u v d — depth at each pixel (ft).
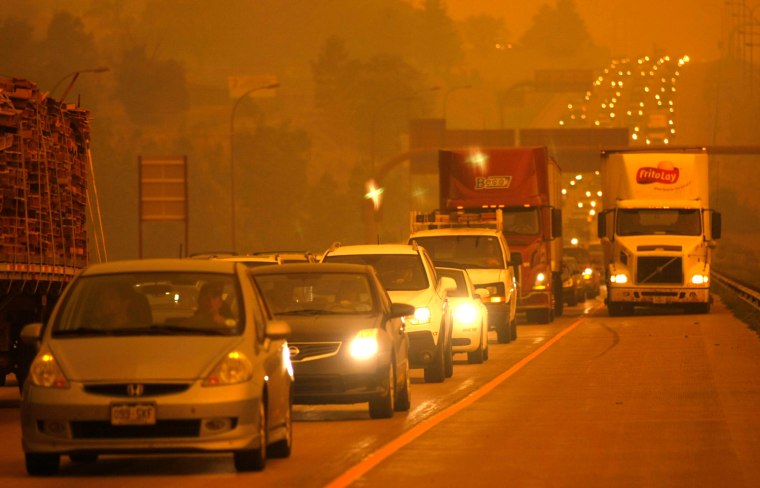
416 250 213.46
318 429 149.59
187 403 111.75
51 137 206.69
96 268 125.08
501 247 314.76
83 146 224.74
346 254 212.02
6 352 185.88
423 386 200.23
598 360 246.27
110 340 116.88
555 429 145.07
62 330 119.55
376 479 111.86
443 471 116.06
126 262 126.52
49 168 204.54
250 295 123.34
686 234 423.64
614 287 424.46
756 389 188.24
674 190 423.64
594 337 320.09
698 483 108.78
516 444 133.39
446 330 211.00
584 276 613.11
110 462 124.67
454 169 380.78
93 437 112.47
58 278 193.47
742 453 125.90
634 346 283.18
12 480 114.32
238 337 118.01
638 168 426.10
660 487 107.04
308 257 271.28
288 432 126.52
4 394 213.05
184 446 111.86
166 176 414.00
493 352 275.39
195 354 114.62
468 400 177.47
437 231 319.47
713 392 184.34
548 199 382.42
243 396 113.29
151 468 120.47
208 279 123.34
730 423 149.07
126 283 123.13
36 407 112.88
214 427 112.57
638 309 475.31
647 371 220.23
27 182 196.65
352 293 166.71
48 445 112.47
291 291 167.63
